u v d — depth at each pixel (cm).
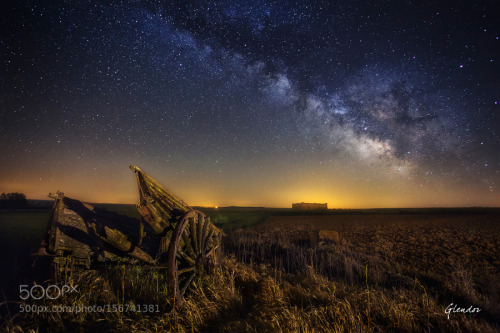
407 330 391
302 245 1189
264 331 380
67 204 600
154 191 534
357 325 389
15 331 373
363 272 744
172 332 383
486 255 970
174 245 474
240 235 1388
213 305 459
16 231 1020
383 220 2317
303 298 503
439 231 1583
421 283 659
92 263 520
